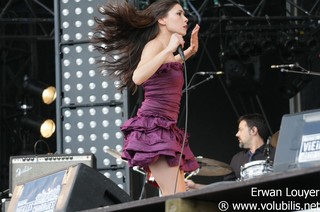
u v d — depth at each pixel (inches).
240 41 505.4
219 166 400.8
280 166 194.2
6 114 597.9
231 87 521.0
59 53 394.9
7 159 592.1
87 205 229.3
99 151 387.5
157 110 243.0
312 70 540.1
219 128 602.5
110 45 254.8
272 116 599.2
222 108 601.6
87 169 232.1
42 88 557.9
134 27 250.8
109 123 388.2
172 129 243.0
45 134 500.1
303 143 192.5
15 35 565.9
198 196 187.0
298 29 506.3
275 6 573.6
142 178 461.1
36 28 602.5
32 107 582.9
